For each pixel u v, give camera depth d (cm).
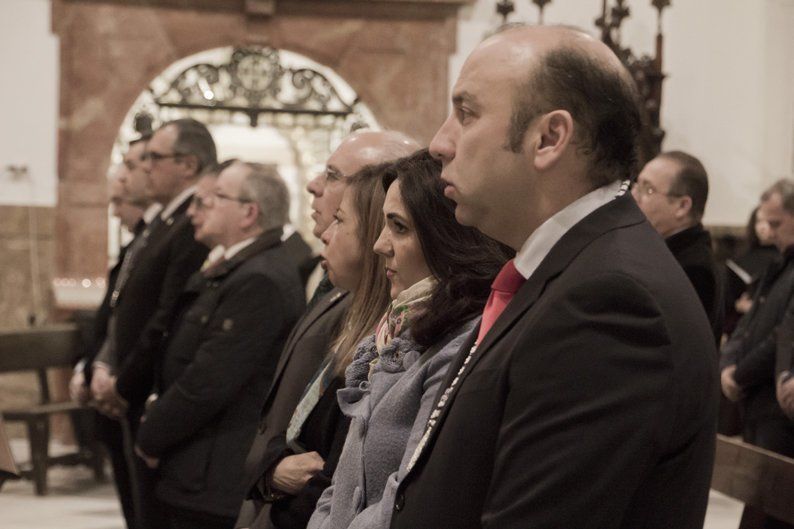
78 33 1253
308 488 322
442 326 259
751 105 1294
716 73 1292
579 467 177
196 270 596
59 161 1252
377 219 332
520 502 180
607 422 178
